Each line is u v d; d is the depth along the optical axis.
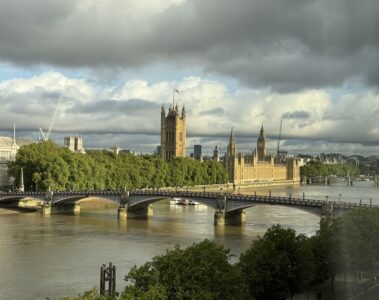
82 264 142.00
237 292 84.12
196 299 76.12
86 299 63.06
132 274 79.81
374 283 117.50
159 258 82.69
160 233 199.25
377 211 120.75
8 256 151.25
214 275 81.19
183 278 78.81
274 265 98.50
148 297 70.44
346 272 111.69
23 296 113.06
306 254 103.50
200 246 86.94
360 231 112.19
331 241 110.00
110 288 90.00
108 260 147.50
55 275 130.12
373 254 113.25
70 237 186.38
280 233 105.75
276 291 99.31
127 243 174.75
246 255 101.38
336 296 108.50
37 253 155.88
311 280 108.12
